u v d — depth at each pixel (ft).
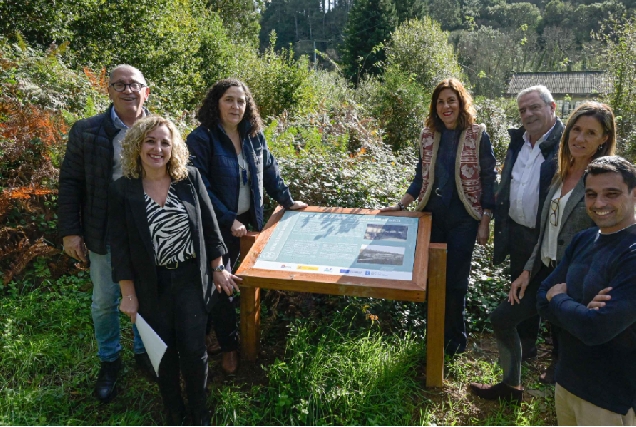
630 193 6.24
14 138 14.84
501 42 97.35
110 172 9.19
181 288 8.50
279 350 11.67
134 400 9.94
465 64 90.58
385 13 89.30
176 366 8.78
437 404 10.00
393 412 9.57
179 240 8.33
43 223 14.24
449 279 11.37
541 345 12.46
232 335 10.70
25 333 11.48
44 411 9.36
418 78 46.68
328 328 11.66
